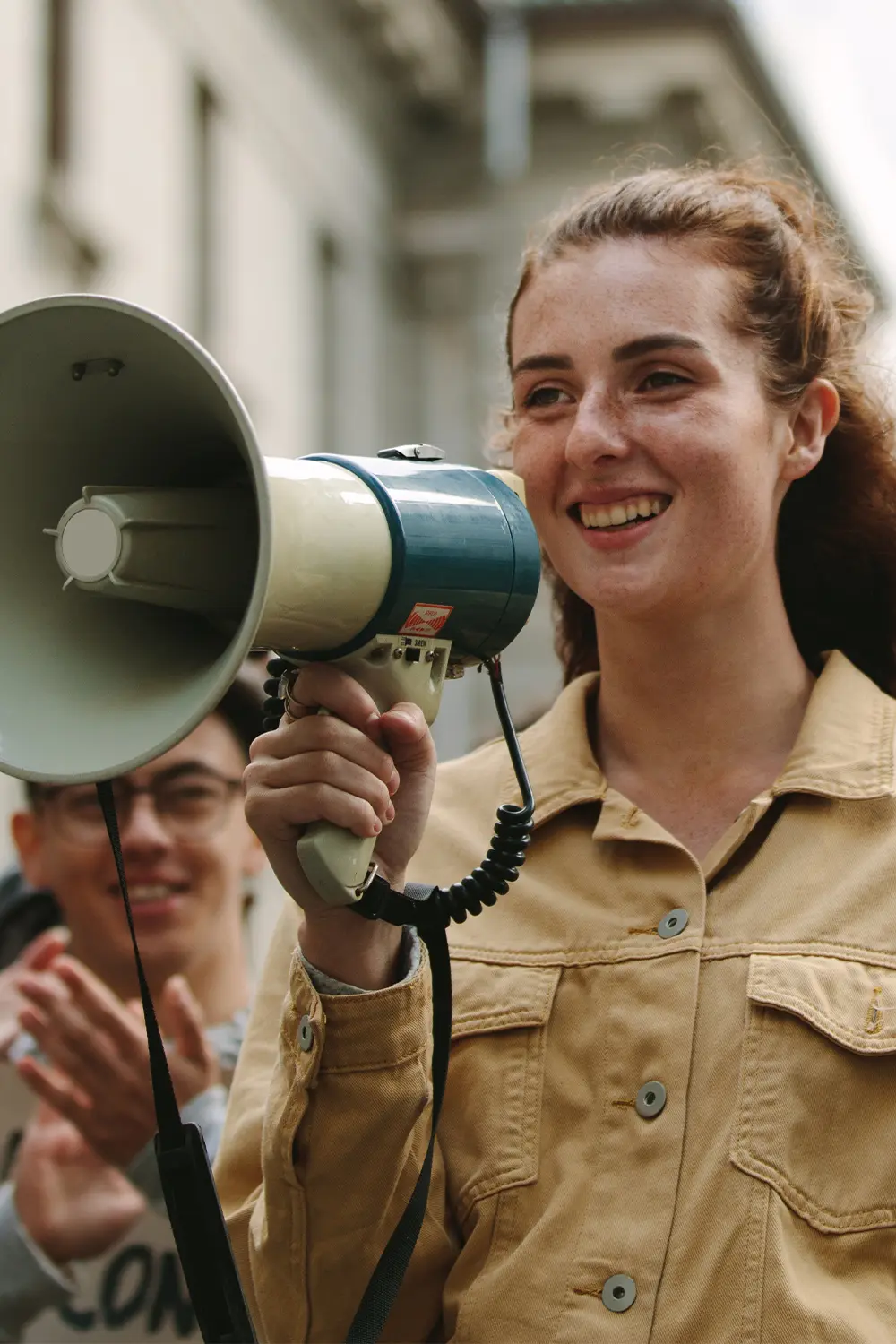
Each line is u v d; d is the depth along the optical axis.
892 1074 2.16
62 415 1.99
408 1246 2.21
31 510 2.03
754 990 2.21
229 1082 3.62
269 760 2.11
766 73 15.71
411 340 16.56
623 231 2.39
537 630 14.47
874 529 2.67
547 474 2.39
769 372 2.39
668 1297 2.14
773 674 2.46
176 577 1.95
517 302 2.53
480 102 16.33
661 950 2.31
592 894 2.41
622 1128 2.24
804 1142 2.15
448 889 2.41
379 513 2.03
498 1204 2.27
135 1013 3.67
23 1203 3.50
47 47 9.23
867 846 2.30
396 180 16.38
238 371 12.16
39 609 2.00
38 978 3.55
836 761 2.36
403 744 2.10
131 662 2.01
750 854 2.36
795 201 2.69
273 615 1.93
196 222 11.50
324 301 14.67
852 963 2.22
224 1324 2.07
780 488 2.50
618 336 2.33
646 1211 2.18
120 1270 3.48
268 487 1.79
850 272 2.77
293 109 13.53
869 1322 2.08
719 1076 2.21
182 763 3.74
